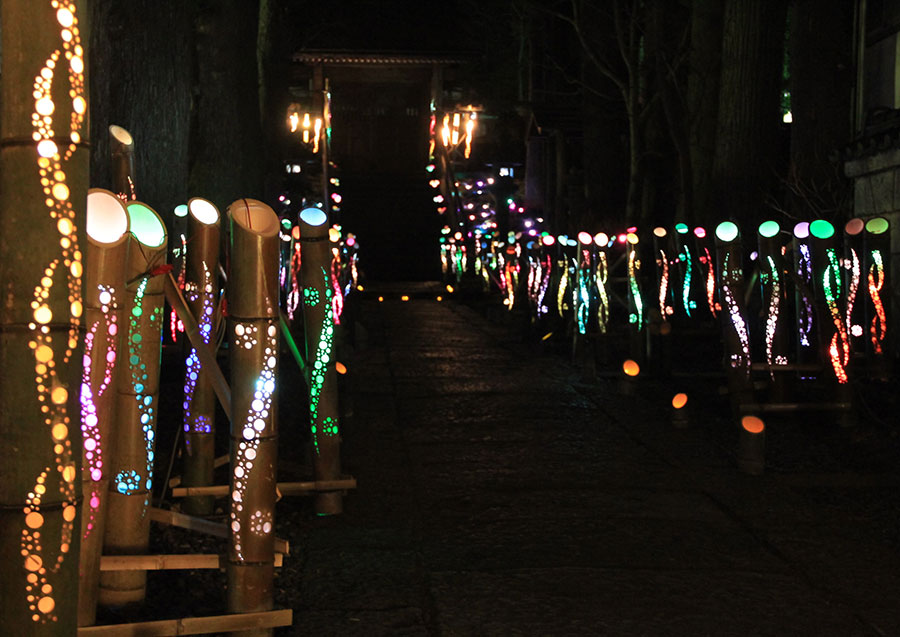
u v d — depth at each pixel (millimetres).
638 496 5504
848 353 7312
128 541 3498
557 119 22703
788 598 3916
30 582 2092
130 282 3318
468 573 4164
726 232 7422
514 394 9141
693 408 8305
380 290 24422
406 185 32250
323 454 5047
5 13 2068
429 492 5582
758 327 11430
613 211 20734
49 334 2082
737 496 5484
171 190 9109
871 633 3572
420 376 10359
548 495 5516
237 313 3168
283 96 20516
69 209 2105
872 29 14164
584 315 11055
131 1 8609
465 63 36094
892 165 9922
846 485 5738
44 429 2088
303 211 4922
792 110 14398
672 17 19422
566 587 4008
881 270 8500
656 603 3840
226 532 3514
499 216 28812
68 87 2102
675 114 15984
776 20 13828
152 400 3504
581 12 18328
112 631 3002
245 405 3184
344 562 4301
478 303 21188
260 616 3182
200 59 13023
